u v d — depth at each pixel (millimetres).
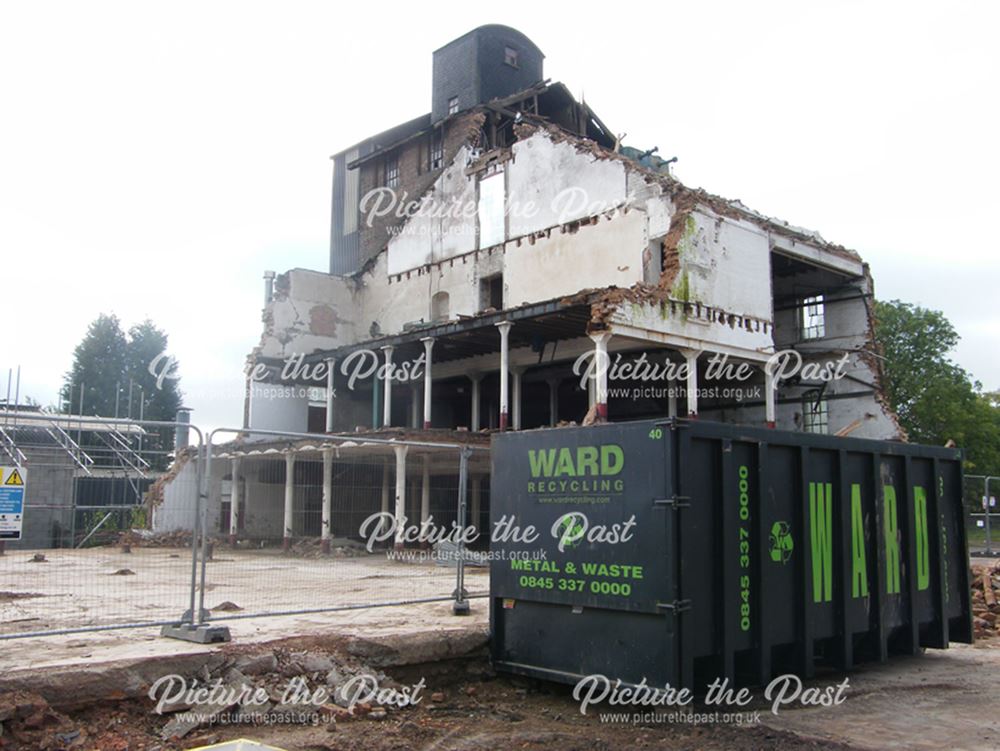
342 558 19594
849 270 30297
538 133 30203
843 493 9008
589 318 24422
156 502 25953
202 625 8836
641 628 7387
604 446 7770
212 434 9391
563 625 8023
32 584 14438
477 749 6801
